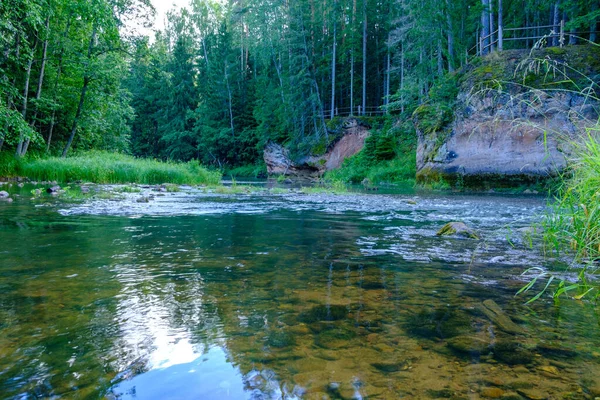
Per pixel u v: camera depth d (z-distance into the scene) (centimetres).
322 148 3173
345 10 3397
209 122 4562
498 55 1466
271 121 3784
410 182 1966
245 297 204
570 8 1582
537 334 158
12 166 1538
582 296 210
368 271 264
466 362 133
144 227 468
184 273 254
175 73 5038
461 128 1463
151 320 169
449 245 367
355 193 1262
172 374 122
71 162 1659
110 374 122
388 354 138
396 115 2877
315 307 190
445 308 189
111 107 2406
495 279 245
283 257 308
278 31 3850
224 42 4634
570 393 113
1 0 1448
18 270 255
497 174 1347
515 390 114
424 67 2328
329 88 3841
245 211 678
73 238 384
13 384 115
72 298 199
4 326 160
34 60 1859
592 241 261
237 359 133
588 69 1198
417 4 2194
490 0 1844
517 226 498
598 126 287
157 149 5419
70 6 1858
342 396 110
